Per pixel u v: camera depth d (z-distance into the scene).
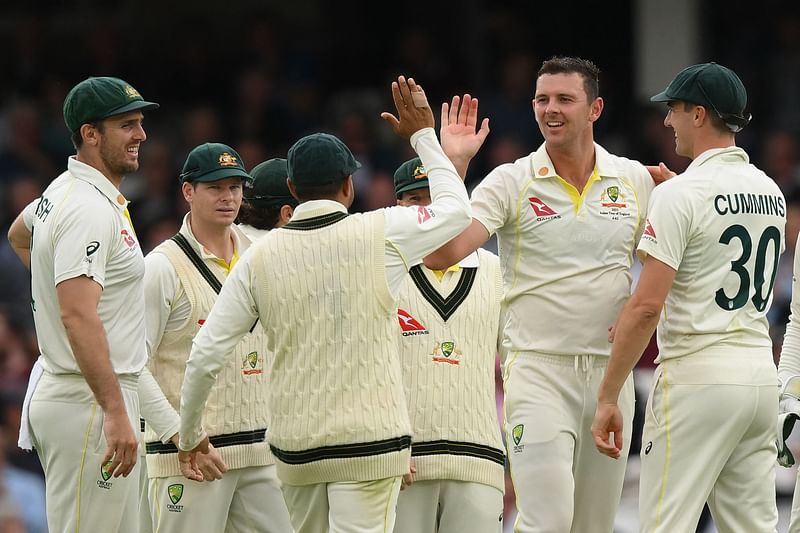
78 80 58.94
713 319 20.53
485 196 22.06
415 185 23.77
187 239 24.08
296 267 20.22
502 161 52.06
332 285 20.12
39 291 21.64
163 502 23.94
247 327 20.61
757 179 20.92
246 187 25.55
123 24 60.94
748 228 20.59
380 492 20.17
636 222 22.31
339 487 20.16
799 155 53.38
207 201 23.86
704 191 20.42
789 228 43.44
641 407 33.72
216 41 60.94
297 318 20.19
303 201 20.69
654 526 20.62
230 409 23.84
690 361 20.55
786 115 54.97
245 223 25.58
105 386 20.84
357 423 19.94
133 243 21.94
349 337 20.08
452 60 58.28
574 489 22.64
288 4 61.66
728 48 56.56
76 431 21.52
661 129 50.41
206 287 23.94
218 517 23.91
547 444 21.92
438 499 23.20
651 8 55.66
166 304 23.69
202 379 20.61
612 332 21.64
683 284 20.64
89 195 21.36
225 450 23.78
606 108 55.78
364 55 60.16
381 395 20.09
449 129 21.80
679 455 20.53
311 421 20.08
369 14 60.97
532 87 55.97
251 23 60.09
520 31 58.31
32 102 57.78
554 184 22.06
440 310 23.14
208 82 59.28
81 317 20.80
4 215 50.59
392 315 20.38
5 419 38.56
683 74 21.11
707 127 20.92
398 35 60.53
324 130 57.22
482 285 23.56
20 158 54.91
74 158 21.80
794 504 22.41
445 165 20.89
